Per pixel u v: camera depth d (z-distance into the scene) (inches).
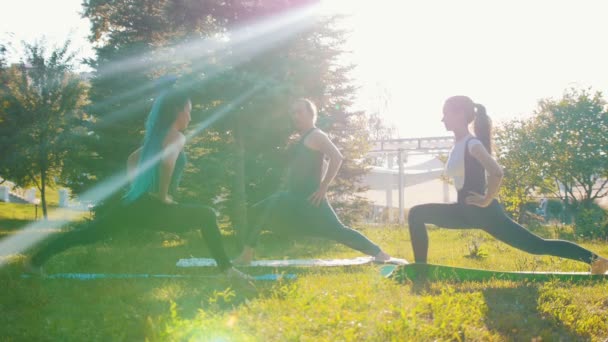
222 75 511.8
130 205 215.6
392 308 156.3
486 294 194.9
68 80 789.2
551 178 791.1
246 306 172.4
